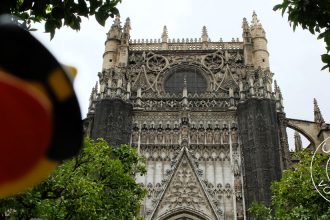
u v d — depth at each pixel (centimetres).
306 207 2177
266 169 3700
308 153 2369
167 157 4019
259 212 2677
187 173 3825
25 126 145
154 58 4806
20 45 145
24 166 147
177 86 4662
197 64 4762
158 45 4903
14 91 142
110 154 2361
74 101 154
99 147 2269
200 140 4084
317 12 937
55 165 162
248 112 4066
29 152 147
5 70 144
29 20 967
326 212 2052
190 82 4675
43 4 896
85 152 2058
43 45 148
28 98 144
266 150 3812
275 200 2406
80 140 159
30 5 887
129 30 4941
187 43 4909
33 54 147
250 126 3969
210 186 3794
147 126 4188
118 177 2162
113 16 1007
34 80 147
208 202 3666
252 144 3875
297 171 2333
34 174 150
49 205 1720
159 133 4144
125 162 2381
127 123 4131
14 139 144
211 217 3606
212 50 4834
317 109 4512
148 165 3972
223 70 4678
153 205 3659
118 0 1002
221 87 4544
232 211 3672
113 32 4947
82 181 1841
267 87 4231
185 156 3909
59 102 152
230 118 4219
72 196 1827
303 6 940
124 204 2172
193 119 4219
